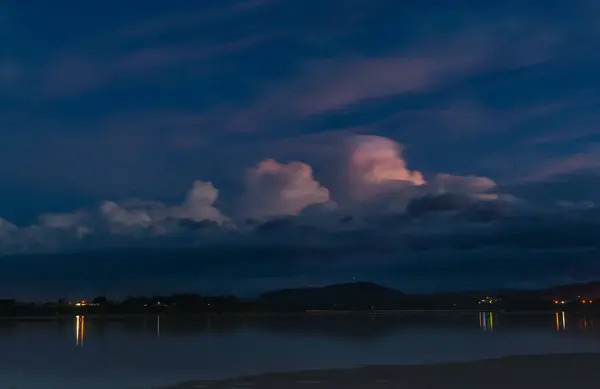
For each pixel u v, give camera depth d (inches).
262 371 2284.7
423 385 1753.2
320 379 1910.7
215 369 2470.5
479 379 1836.9
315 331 5949.8
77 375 2385.6
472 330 5669.3
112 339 4822.8
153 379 2213.3
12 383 2204.7
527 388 1681.8
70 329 7012.8
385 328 6496.1
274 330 6186.0
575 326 6245.1
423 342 4005.9
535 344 3599.9
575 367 2069.4
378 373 2016.5
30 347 3929.6
